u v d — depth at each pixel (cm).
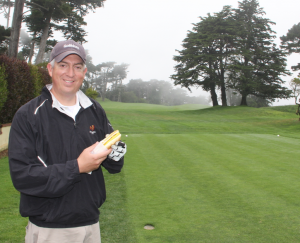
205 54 4931
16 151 151
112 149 171
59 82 174
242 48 5009
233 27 5062
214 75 5053
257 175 629
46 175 146
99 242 188
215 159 800
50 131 165
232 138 1223
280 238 338
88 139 178
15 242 323
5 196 470
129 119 2744
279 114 3856
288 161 775
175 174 634
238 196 490
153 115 3491
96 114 192
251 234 349
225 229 362
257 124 2467
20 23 1828
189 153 886
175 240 331
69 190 153
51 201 166
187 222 382
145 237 337
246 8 5438
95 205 179
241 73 4956
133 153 877
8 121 1050
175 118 3102
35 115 162
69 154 168
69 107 182
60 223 167
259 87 5022
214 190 522
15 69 1009
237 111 4153
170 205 444
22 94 1102
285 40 5131
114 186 540
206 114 3894
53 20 3153
